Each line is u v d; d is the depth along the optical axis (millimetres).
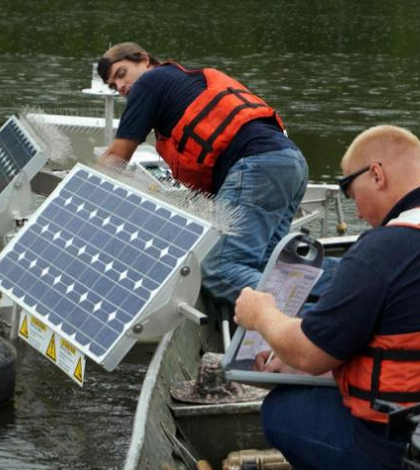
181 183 5602
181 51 22766
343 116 15070
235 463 4523
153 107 5938
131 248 4605
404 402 3531
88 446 5418
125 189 4941
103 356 4305
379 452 3590
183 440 4641
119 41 24031
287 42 25078
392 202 3691
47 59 20516
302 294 3982
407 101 16688
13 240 5223
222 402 4734
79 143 8641
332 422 3766
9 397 5840
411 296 3492
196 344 5609
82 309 4566
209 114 5848
